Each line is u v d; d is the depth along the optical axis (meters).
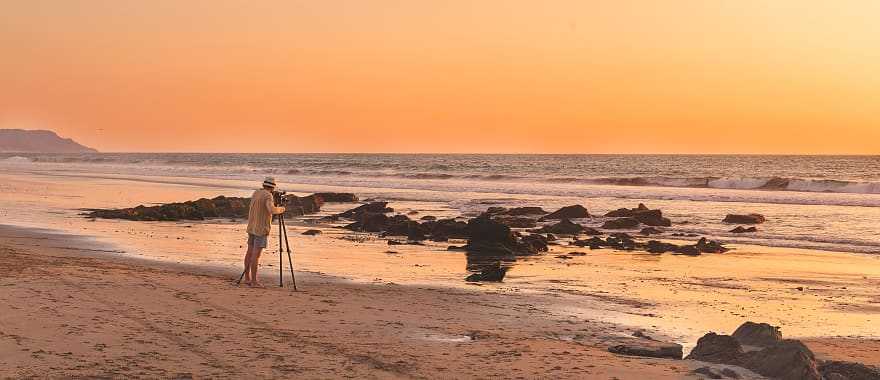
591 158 160.62
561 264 19.23
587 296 14.16
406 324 10.58
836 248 22.55
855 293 14.94
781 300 14.08
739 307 13.32
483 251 21.28
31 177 67.50
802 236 25.53
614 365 8.47
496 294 14.05
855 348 10.34
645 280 16.41
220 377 7.36
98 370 7.36
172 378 7.25
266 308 11.10
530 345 9.47
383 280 15.58
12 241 19.98
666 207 37.06
